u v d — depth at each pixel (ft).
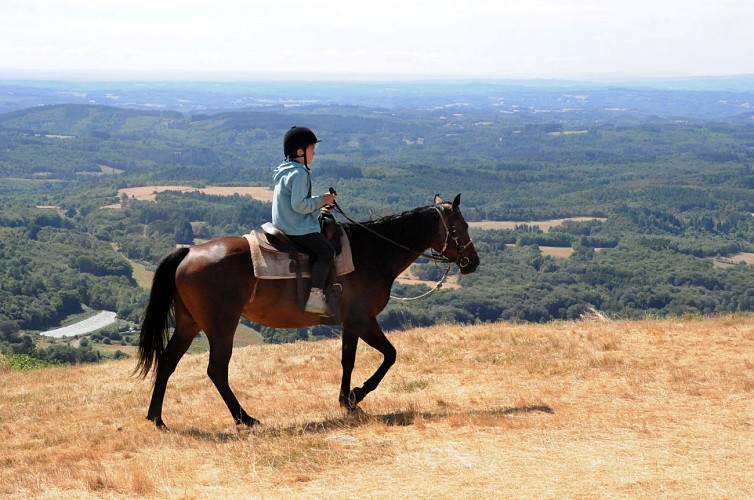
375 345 29.32
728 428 24.57
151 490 21.04
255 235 28.40
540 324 54.24
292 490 20.36
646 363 35.47
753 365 33.76
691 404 28.02
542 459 21.70
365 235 29.55
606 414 26.91
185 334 29.22
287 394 35.99
